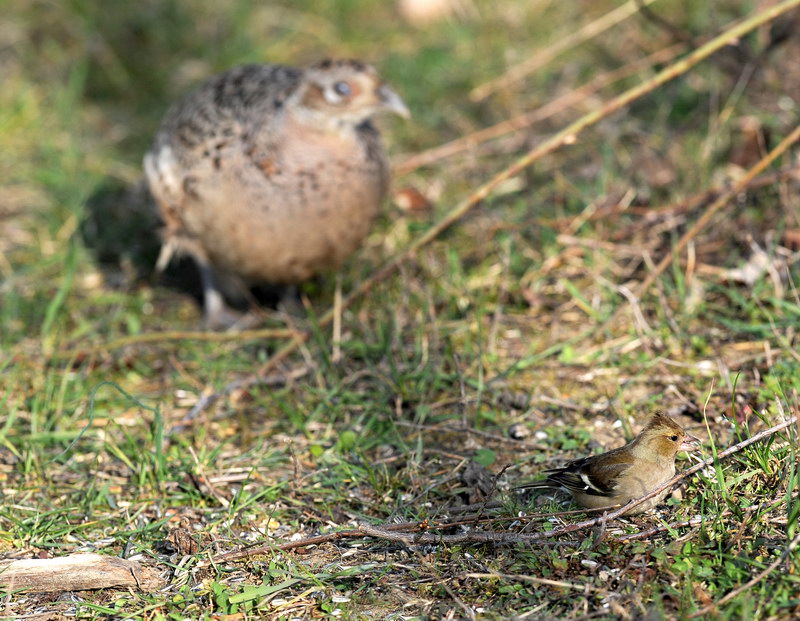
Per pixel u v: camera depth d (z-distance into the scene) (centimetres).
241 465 873
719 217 1098
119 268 1246
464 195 1271
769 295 987
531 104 1451
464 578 702
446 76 1541
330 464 862
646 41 1470
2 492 845
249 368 1027
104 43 1648
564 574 690
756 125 1207
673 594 659
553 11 1648
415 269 1121
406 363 973
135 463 875
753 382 888
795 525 693
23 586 727
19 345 1079
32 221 1312
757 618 634
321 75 980
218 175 1015
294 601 701
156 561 755
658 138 1284
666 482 718
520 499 779
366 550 746
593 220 1141
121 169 1420
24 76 1602
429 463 845
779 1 1241
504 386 937
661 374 930
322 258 1052
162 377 1029
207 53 1647
